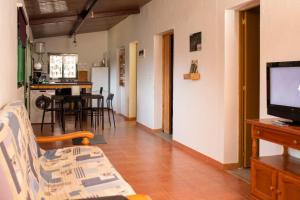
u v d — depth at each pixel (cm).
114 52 1090
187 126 521
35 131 702
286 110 268
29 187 153
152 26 698
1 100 238
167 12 609
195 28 491
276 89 282
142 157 479
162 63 700
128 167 424
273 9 316
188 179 375
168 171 407
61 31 1053
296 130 237
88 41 1200
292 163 273
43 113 734
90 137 324
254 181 290
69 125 798
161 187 348
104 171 241
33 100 812
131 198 147
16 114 194
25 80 617
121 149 531
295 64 256
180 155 494
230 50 411
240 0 374
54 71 1166
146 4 737
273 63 285
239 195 325
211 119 443
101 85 1169
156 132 697
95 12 752
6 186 114
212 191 336
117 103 1066
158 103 702
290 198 246
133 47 904
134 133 691
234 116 414
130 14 805
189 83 514
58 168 253
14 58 347
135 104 923
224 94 411
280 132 255
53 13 724
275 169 261
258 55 420
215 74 432
